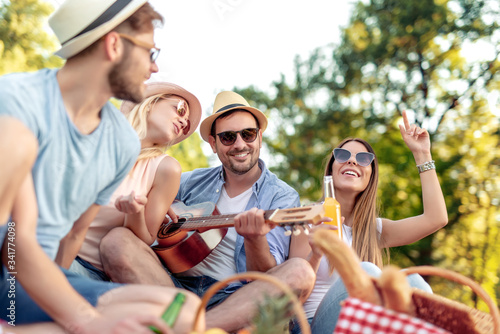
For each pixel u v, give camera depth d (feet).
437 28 53.42
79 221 7.38
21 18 36.04
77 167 6.33
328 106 59.26
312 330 8.05
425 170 11.58
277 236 10.18
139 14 6.37
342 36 59.11
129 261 8.62
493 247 43.98
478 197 46.62
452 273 5.77
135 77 6.47
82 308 5.26
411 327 4.85
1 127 5.02
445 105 53.42
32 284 5.33
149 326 4.77
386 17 55.93
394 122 55.11
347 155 11.47
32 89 5.95
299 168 59.41
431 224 11.39
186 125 10.90
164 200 9.92
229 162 11.12
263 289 7.95
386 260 12.07
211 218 10.07
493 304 5.53
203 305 4.86
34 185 6.01
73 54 6.24
